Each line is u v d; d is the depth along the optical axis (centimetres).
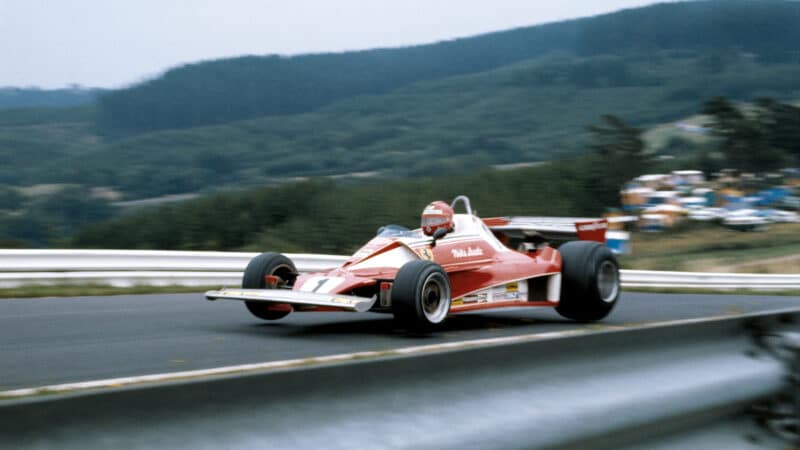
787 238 3947
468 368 312
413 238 674
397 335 641
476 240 717
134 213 2945
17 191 6009
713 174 5003
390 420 284
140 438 231
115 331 651
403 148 15762
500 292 698
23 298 918
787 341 458
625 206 4094
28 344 571
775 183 4947
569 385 346
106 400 226
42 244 2559
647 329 387
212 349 558
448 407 301
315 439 264
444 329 683
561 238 802
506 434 306
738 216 4134
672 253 3572
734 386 409
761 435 421
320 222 2656
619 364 371
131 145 14788
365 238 2645
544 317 811
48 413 216
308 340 609
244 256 1286
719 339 429
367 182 3031
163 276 1170
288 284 693
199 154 14350
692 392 386
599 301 739
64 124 19362
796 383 450
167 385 238
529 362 335
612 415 344
